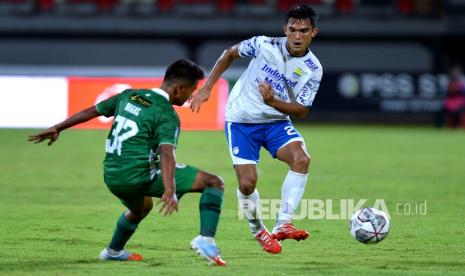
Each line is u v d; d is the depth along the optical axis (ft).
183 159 148.25
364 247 71.51
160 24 261.65
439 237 76.95
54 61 275.59
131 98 58.34
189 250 68.90
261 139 68.69
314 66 67.26
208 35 262.88
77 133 202.80
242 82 68.95
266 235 66.44
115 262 62.59
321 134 208.54
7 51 273.95
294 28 65.87
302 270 59.88
